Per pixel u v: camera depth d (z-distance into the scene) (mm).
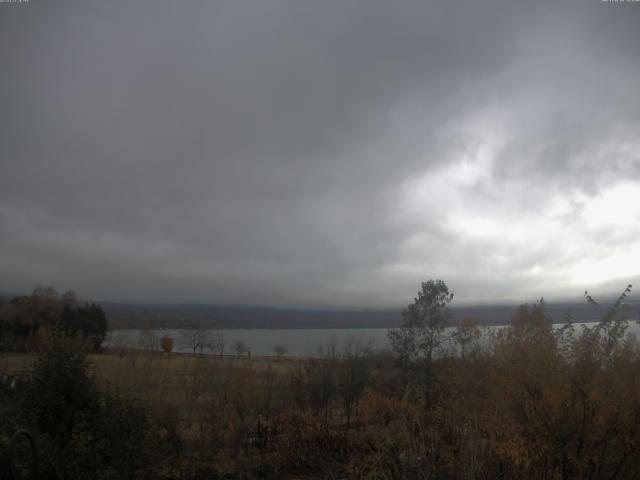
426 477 7324
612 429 7578
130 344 45562
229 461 14562
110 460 9320
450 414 10836
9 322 43562
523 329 11055
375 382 23391
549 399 8008
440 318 22594
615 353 8195
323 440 13953
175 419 15609
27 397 9562
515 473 7863
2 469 7348
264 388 21469
